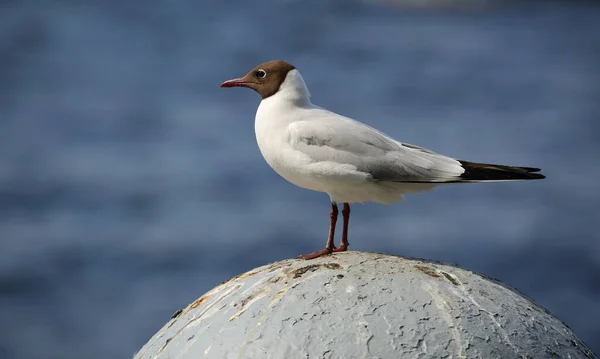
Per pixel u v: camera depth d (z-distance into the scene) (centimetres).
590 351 638
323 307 592
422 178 769
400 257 671
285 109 792
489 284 639
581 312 2177
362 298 596
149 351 652
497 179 761
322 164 765
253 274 665
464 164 770
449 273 637
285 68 803
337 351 565
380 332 573
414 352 564
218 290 668
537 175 760
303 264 651
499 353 576
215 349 591
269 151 793
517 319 605
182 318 661
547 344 599
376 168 765
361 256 666
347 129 773
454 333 579
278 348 572
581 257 2417
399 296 600
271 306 603
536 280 2325
